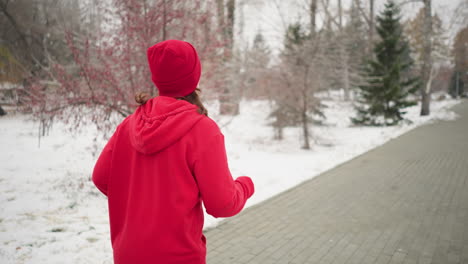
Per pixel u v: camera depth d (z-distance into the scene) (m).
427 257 2.99
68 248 3.22
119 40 4.91
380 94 17.30
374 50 18.05
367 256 3.06
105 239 3.47
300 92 10.20
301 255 3.12
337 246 3.30
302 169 7.34
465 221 3.81
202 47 5.58
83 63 4.79
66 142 9.58
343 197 5.04
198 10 5.43
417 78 17.72
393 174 6.37
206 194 0.99
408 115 22.34
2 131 10.91
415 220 3.93
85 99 4.79
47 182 5.70
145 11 5.03
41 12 9.06
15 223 3.84
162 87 1.12
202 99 6.11
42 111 4.63
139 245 0.98
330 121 19.17
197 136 1.01
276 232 3.72
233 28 6.74
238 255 3.15
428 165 6.95
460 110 23.89
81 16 5.29
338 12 10.84
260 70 10.30
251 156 9.26
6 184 5.47
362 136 13.17
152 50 1.09
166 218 0.97
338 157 8.76
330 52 10.50
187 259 0.99
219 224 3.99
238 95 10.50
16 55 6.02
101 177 1.14
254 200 5.01
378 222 3.92
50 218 4.06
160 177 1.00
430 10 20.33
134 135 1.02
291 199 5.04
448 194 4.89
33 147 8.87
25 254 3.07
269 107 11.14
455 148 8.86
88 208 4.50
